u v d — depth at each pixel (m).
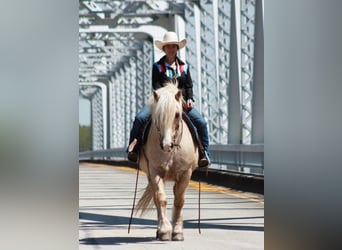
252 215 16.16
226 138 35.03
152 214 16.62
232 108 31.84
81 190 24.58
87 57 75.25
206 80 38.25
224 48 34.66
